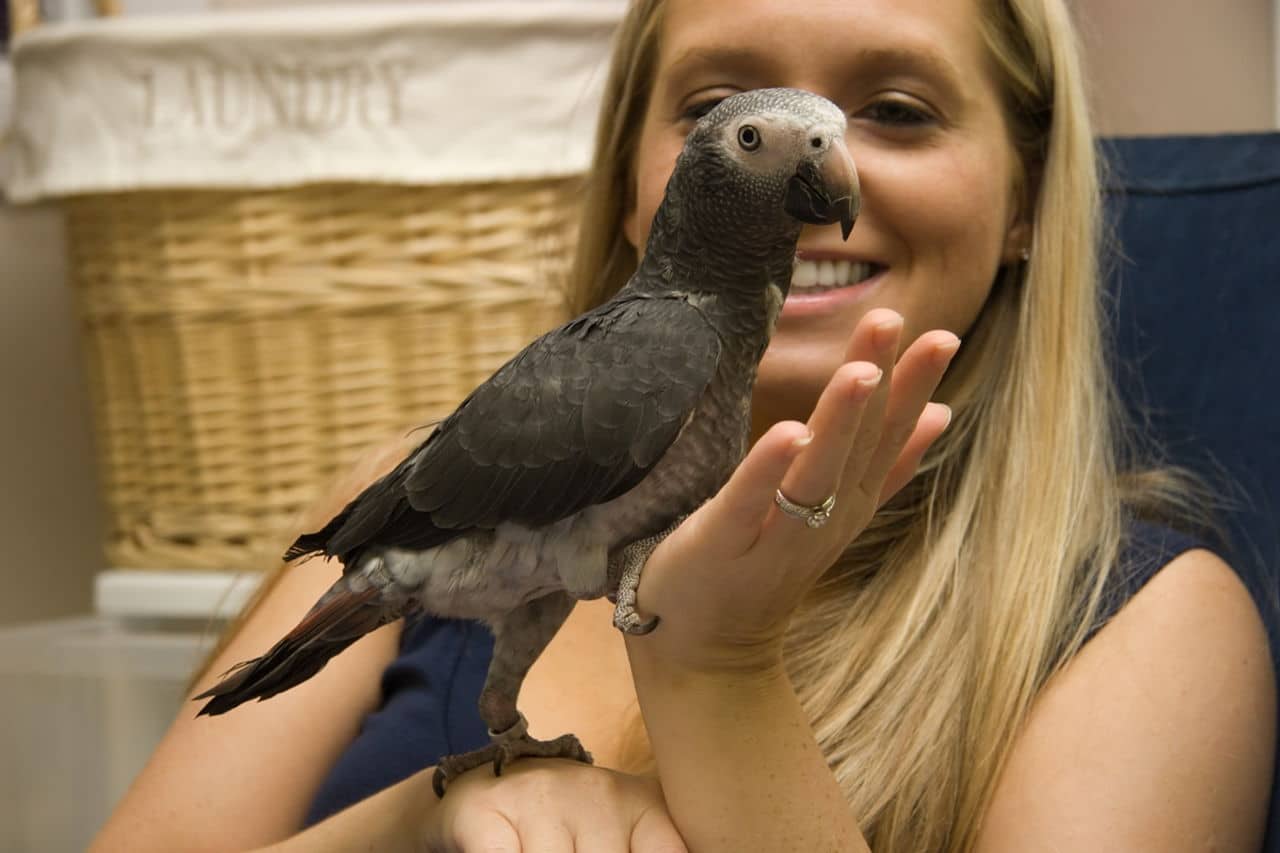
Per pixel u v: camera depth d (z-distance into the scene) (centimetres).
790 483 68
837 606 113
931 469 117
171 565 168
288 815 119
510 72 150
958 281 108
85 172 158
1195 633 106
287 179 152
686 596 73
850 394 64
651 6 122
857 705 105
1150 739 99
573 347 76
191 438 164
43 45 159
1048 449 113
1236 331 134
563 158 152
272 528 163
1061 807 95
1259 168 138
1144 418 136
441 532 77
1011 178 117
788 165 75
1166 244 139
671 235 79
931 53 104
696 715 78
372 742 117
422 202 154
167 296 161
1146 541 115
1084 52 143
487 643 121
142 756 181
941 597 110
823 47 105
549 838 80
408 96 151
